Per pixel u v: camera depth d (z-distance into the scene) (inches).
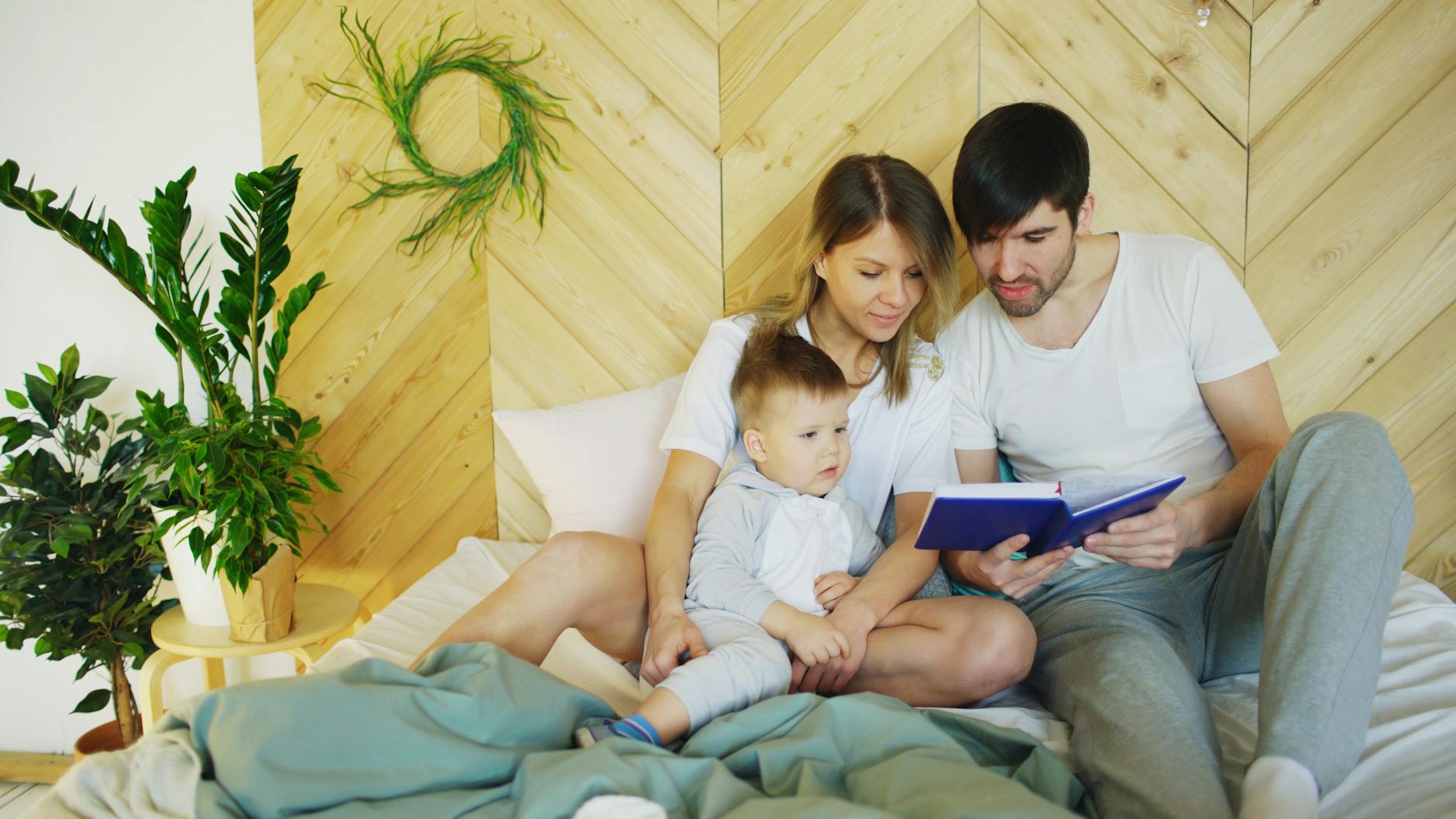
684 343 79.6
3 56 82.0
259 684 38.4
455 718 39.3
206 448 66.3
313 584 82.0
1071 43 72.2
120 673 79.6
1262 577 49.8
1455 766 39.7
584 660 53.7
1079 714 46.1
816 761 39.7
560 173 79.1
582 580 51.0
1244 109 71.1
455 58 78.5
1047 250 55.3
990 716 49.0
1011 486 45.6
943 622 50.1
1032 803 34.4
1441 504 72.2
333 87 79.9
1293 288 72.6
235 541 66.1
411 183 80.0
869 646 51.2
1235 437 58.7
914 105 74.5
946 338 64.6
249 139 81.4
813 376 55.6
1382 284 71.4
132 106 82.0
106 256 71.2
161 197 69.0
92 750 78.7
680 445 59.8
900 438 61.9
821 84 75.2
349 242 81.7
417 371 82.6
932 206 57.4
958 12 73.0
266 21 79.7
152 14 80.7
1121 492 46.5
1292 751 37.8
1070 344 60.7
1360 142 70.4
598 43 77.3
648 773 36.8
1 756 88.2
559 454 72.5
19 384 85.9
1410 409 72.2
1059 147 53.9
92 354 84.6
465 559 75.4
